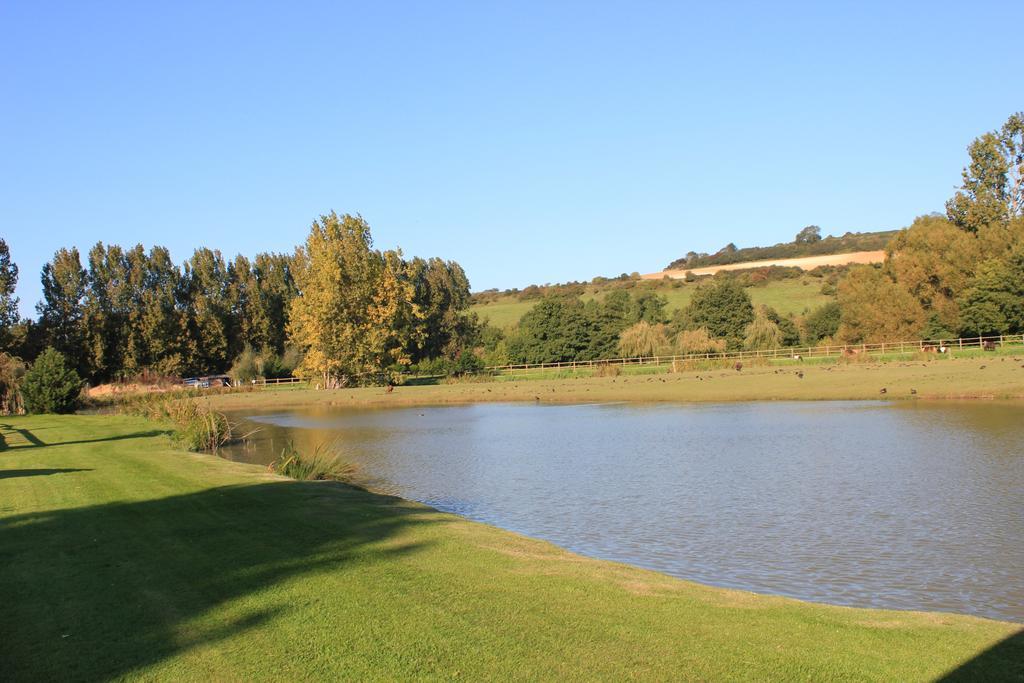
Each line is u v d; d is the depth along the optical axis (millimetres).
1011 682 6406
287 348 100125
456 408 53625
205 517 13758
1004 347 65312
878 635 7641
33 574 10289
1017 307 71625
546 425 38219
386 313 79125
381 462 26297
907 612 8609
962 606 10898
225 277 100500
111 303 86562
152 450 25438
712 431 32031
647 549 14227
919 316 81375
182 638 7770
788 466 22438
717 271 162000
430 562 10578
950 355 62188
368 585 9430
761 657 7031
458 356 93938
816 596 11430
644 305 117875
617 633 7707
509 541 12078
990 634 7656
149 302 87500
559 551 11531
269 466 21703
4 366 49906
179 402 39000
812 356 78250
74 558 11031
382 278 80625
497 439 32719
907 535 14625
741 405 43969
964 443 24953
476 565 10445
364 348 77375
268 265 102375
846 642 7430
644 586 9523
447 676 6684
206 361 95688
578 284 182250
